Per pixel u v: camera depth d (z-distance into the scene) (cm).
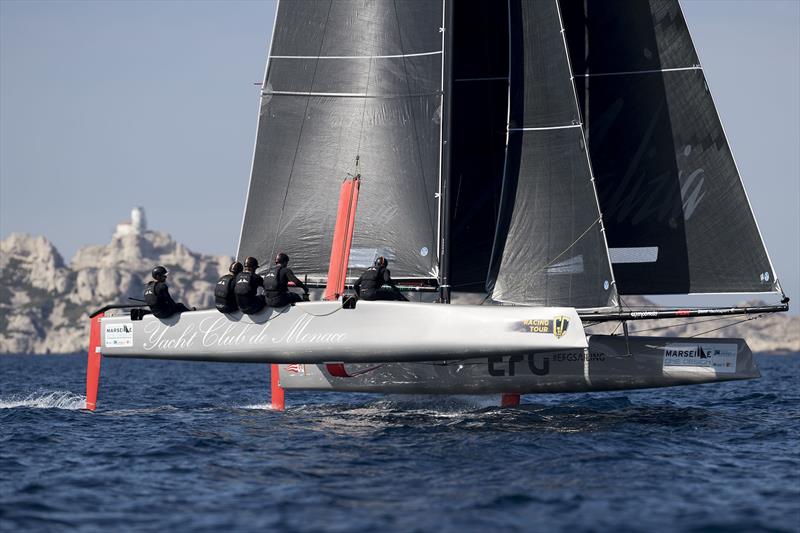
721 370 5541
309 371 6088
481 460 4141
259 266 5900
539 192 5622
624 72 5866
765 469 3984
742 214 5584
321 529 3006
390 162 5734
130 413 6006
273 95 5884
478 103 6025
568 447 4450
